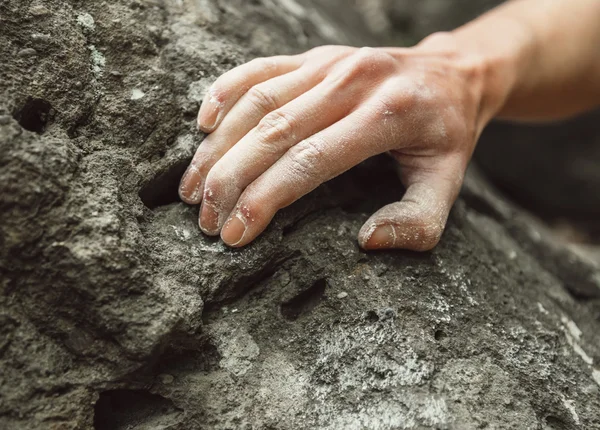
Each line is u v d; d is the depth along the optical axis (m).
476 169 0.75
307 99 0.36
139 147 0.37
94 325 0.33
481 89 0.43
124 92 0.38
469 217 0.48
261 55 0.46
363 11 1.00
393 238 0.38
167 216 0.37
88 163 0.35
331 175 0.37
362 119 0.37
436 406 0.34
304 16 0.58
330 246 0.38
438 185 0.39
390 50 0.40
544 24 0.47
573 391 0.38
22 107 0.34
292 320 0.38
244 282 0.37
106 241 0.33
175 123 0.39
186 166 0.38
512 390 0.36
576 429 0.37
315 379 0.36
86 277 0.33
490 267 0.42
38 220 0.33
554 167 0.88
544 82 0.48
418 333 0.36
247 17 0.49
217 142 0.37
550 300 0.45
